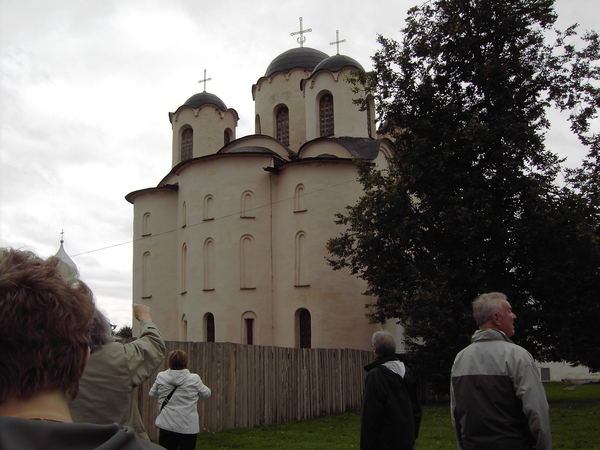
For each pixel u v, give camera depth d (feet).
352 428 50.65
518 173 68.18
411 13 75.97
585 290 69.05
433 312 64.90
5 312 6.07
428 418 59.00
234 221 101.30
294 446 40.29
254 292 98.94
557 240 66.28
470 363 17.62
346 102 114.42
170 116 136.87
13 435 5.28
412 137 74.08
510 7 70.18
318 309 94.32
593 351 69.62
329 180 99.09
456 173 70.03
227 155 103.45
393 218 75.00
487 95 72.95
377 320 77.30
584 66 72.18
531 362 17.03
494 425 16.72
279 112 129.49
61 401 6.46
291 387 56.39
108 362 14.70
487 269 70.08
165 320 112.68
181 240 109.09
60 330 6.30
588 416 56.75
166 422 27.84
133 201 122.42
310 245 96.89
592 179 70.23
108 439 5.62
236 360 49.52
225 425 47.39
